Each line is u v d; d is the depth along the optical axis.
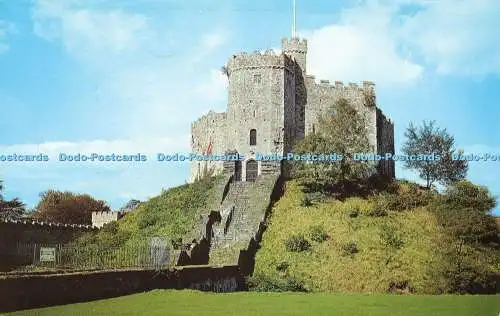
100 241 57.69
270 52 76.12
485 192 63.19
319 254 52.09
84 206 100.38
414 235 56.66
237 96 75.81
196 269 40.06
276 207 62.81
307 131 79.19
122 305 29.27
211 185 67.88
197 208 63.72
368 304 33.41
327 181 67.25
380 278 47.59
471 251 53.47
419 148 79.81
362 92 83.00
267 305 31.77
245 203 62.88
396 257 51.44
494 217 62.09
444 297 38.28
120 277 33.19
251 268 50.53
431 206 63.97
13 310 26.47
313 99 80.25
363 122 75.00
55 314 25.81
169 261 42.72
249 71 75.75
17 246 46.72
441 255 51.28
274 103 74.88
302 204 63.06
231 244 53.38
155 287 35.84
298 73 79.94
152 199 71.25
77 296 30.05
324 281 47.41
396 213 62.62
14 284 26.73
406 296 38.66
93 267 36.66
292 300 34.50
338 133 69.12
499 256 54.38
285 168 73.69
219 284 42.78
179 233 58.41
